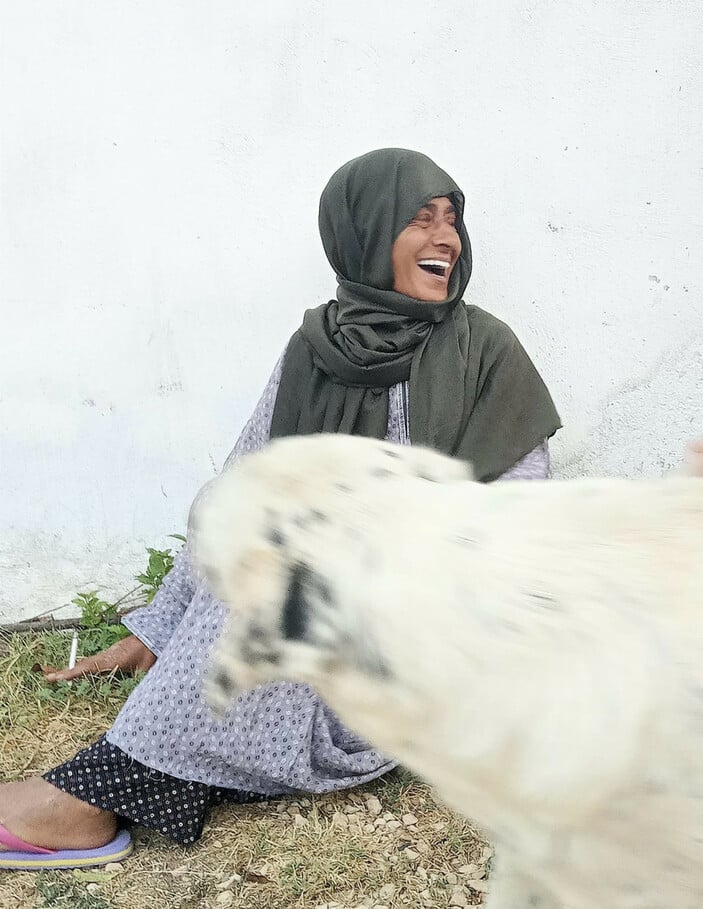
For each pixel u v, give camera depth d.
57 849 1.82
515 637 0.25
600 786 0.24
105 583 2.70
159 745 1.81
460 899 1.74
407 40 2.34
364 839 1.90
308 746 1.90
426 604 0.26
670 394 2.53
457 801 0.27
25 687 2.36
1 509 2.62
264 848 1.87
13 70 2.35
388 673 0.26
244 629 0.28
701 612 0.26
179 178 2.43
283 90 2.38
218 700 0.29
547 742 0.24
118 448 2.60
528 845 0.27
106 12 2.32
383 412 1.95
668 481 0.34
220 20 2.33
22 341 2.52
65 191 2.43
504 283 2.47
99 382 2.55
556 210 2.43
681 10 2.31
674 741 0.24
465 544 0.28
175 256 2.48
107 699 2.30
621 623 0.26
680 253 2.45
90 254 2.47
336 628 0.27
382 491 0.31
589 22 2.32
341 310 2.00
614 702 0.25
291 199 2.44
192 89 2.38
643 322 2.49
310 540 0.28
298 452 0.33
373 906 1.73
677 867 0.26
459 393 1.89
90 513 2.64
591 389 2.53
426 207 1.88
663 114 2.37
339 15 2.33
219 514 0.30
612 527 0.30
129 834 1.91
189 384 2.56
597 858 0.26
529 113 2.38
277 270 2.48
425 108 2.38
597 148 2.39
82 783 1.81
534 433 1.96
